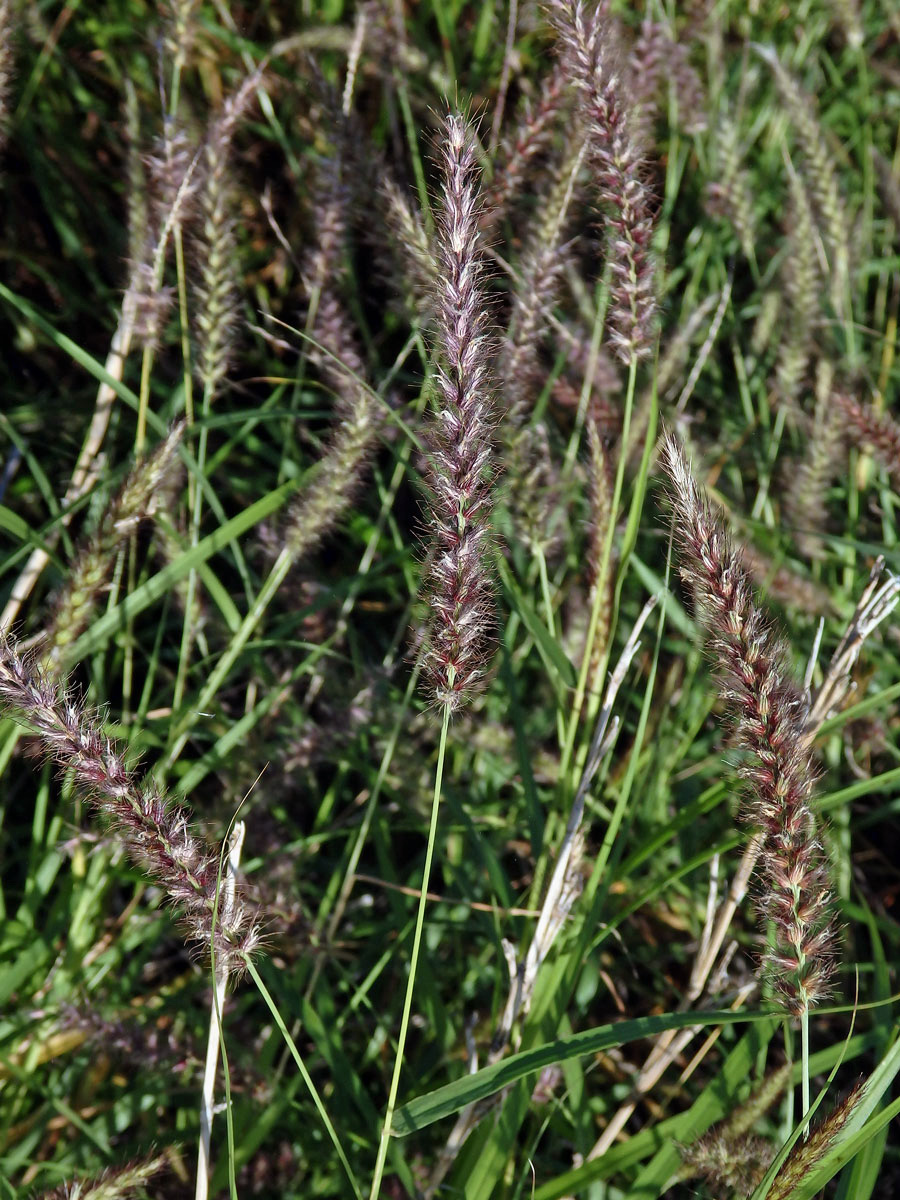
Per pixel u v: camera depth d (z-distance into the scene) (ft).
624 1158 1.80
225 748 2.11
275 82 2.85
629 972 2.35
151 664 2.15
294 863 2.21
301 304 2.88
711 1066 2.26
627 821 1.99
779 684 1.53
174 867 1.50
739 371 2.64
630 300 1.74
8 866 2.35
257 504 2.05
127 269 2.35
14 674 1.46
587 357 2.34
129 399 2.05
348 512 2.64
